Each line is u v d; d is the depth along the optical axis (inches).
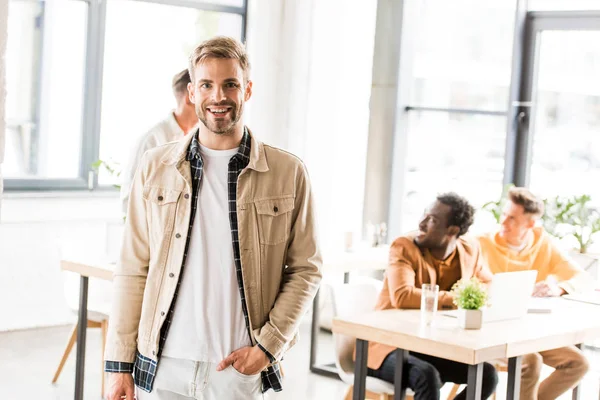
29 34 248.1
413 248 156.9
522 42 247.3
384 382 149.6
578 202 228.5
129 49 266.2
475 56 256.4
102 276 167.0
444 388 207.0
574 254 221.5
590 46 235.5
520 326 142.5
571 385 163.8
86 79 259.4
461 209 156.3
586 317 154.1
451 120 262.4
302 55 277.7
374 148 271.7
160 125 172.1
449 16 261.1
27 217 244.2
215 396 90.7
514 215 179.5
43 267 250.4
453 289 147.2
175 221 90.3
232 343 90.0
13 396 188.2
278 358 91.4
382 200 270.5
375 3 269.9
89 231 257.9
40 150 252.8
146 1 266.5
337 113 269.1
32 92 250.1
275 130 286.8
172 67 275.4
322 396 201.2
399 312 147.9
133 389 94.6
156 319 91.1
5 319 245.4
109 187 265.1
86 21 257.9
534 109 247.0
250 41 285.1
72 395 191.8
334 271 204.2
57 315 254.8
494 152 253.0
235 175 90.7
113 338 94.2
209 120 88.4
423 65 268.1
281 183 92.7
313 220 95.7
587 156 237.3
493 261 180.5
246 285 90.1
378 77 270.4
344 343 155.0
